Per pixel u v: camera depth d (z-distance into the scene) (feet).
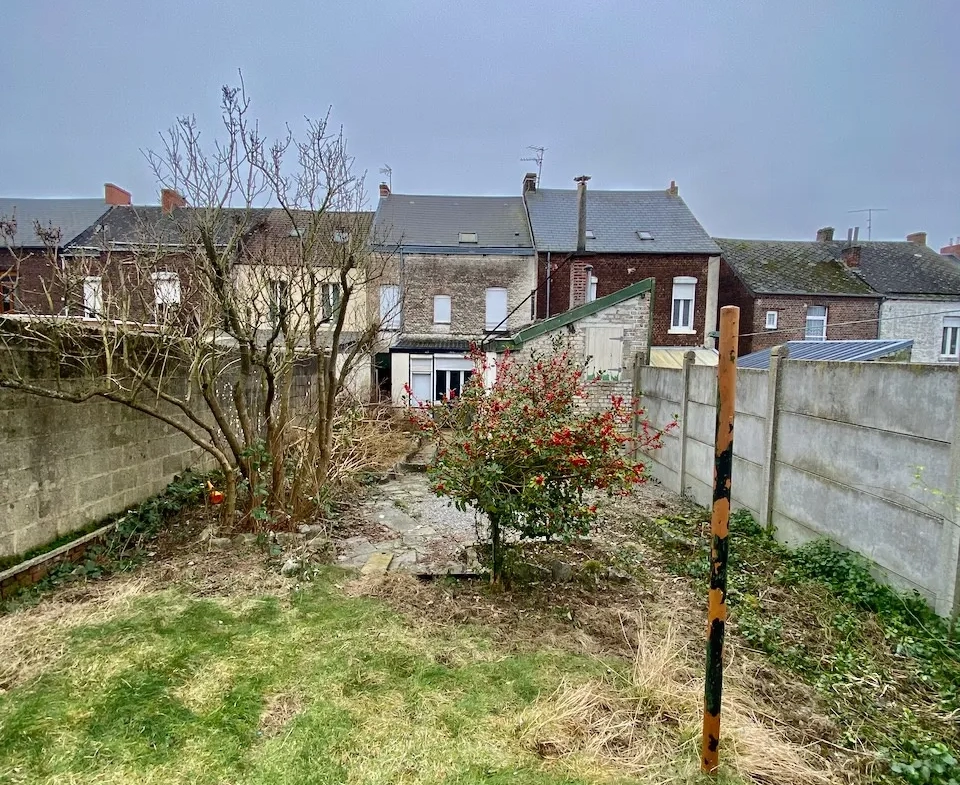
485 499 12.25
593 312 36.45
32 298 19.70
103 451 15.58
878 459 13.46
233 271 16.92
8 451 12.39
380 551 16.29
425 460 31.24
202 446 15.69
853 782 7.65
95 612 11.77
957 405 11.12
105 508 15.69
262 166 15.85
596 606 12.82
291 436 22.85
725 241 71.00
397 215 61.93
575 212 63.21
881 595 12.76
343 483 22.79
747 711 9.07
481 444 12.53
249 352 16.87
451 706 9.04
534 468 12.30
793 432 17.12
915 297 61.87
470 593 13.30
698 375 23.47
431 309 57.21
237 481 18.69
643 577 14.69
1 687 9.16
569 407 13.67
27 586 12.65
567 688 9.48
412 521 19.63
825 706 9.34
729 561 15.80
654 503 23.24
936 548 11.71
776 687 9.86
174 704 8.85
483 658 10.48
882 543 13.29
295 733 8.27
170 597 12.60
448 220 61.98
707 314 58.80
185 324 17.34
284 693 9.27
